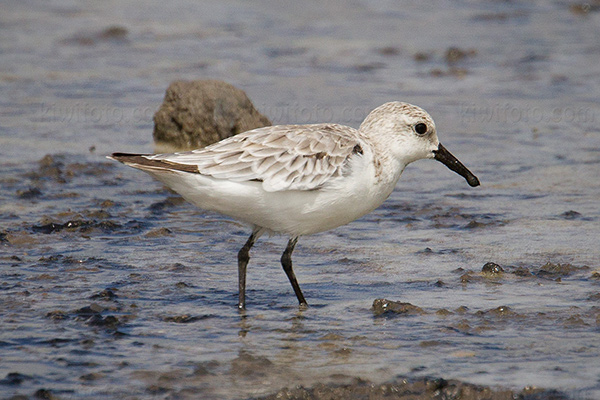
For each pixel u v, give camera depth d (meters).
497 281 11.12
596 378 8.15
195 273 11.45
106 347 8.88
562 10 36.38
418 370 8.39
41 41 29.31
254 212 10.03
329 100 22.72
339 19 34.47
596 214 14.30
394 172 10.76
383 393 7.90
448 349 8.91
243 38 30.84
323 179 9.91
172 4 36.56
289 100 22.62
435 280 11.23
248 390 7.96
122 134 19.56
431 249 12.59
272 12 35.50
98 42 29.62
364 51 29.06
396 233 13.45
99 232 13.09
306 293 10.80
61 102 22.20
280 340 9.18
